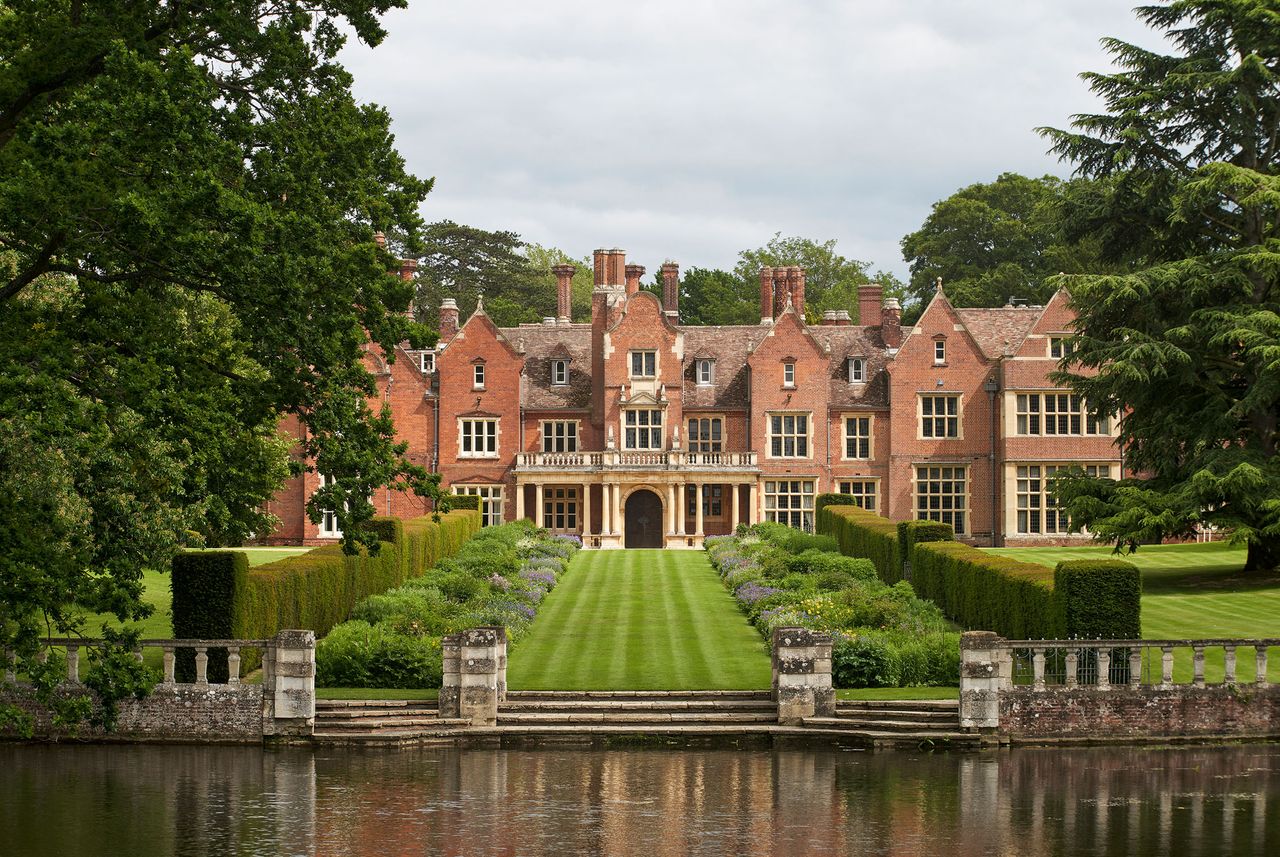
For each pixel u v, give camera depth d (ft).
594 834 76.84
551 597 161.17
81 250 86.38
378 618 129.59
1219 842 75.61
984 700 100.78
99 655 84.64
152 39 93.81
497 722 105.09
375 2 99.55
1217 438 156.66
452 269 380.58
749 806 83.20
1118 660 107.34
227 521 95.20
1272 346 145.48
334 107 97.50
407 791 86.79
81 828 77.87
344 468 95.81
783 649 104.94
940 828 78.48
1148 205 167.12
